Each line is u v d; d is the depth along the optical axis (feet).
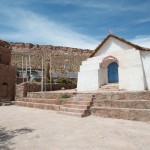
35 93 67.00
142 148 19.40
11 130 28.37
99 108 38.99
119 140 22.22
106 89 53.72
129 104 36.17
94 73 58.08
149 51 48.37
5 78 79.25
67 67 233.35
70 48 357.82
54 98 57.93
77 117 38.50
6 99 75.31
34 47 333.62
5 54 88.58
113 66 57.88
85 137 23.71
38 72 139.13
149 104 33.68
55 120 35.81
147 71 47.70
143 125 30.12
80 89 61.21
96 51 60.18
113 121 33.73
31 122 34.47
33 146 20.44
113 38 55.77
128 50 51.03
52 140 22.61
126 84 49.96
